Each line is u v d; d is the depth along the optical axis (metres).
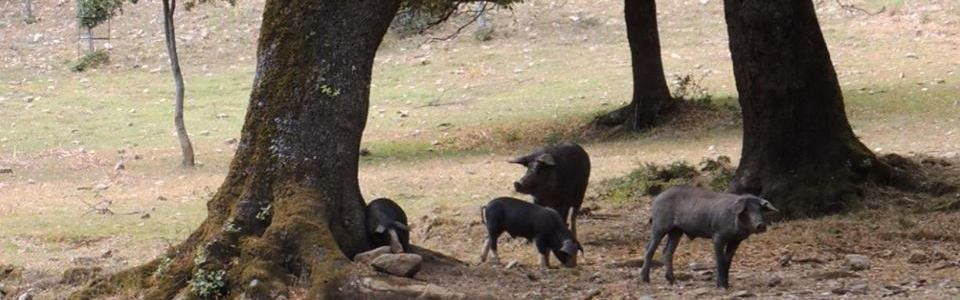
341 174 15.24
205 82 49.81
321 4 15.21
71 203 28.86
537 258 18.23
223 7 58.88
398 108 44.22
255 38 55.34
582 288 14.77
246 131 15.45
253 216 14.97
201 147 39.09
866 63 43.91
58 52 55.03
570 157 18.95
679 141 33.78
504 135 38.16
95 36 56.50
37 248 22.41
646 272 15.02
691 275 15.59
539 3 57.22
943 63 42.34
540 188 18.39
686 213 14.51
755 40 20.81
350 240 15.12
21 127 42.84
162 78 50.97
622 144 34.59
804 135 20.95
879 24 50.50
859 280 15.02
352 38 15.23
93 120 44.00
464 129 39.81
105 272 18.00
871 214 20.06
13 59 54.22
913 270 15.82
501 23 55.25
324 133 15.14
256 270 14.21
